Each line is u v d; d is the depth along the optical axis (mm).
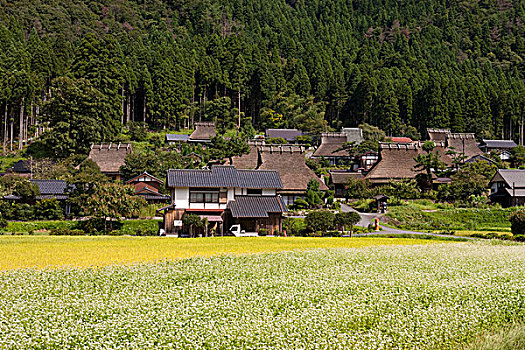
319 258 21688
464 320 11656
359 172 64438
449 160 70812
